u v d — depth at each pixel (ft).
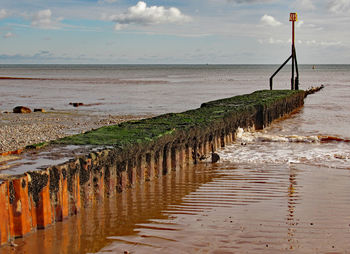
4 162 25.54
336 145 53.88
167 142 38.47
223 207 29.25
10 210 21.63
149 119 48.29
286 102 90.33
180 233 24.34
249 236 23.86
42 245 21.93
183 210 28.53
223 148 52.42
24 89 187.93
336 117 86.12
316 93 160.45
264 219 26.68
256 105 69.15
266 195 32.09
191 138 43.19
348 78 312.91
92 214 27.30
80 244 22.43
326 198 31.12
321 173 38.78
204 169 41.29
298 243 22.89
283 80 279.28
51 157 27.04
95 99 134.72
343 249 22.13
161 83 239.71
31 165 24.76
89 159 27.66
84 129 69.62
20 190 21.91
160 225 25.59
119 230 24.59
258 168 41.24
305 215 27.43
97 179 28.86
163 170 39.01
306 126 73.26
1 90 181.47
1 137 60.90
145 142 34.55
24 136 61.87
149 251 21.83
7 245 21.35
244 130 64.80
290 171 39.75
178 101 125.39
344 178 36.88
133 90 178.29
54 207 24.57
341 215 27.40
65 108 107.96
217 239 23.43
